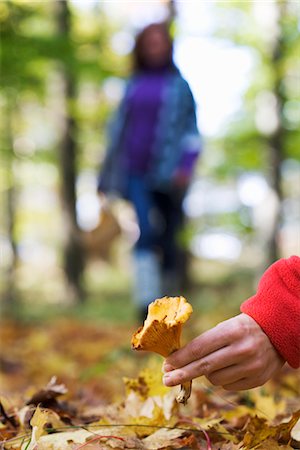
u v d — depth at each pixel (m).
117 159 5.90
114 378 4.34
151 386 2.25
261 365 1.64
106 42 10.92
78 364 5.88
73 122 14.20
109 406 2.43
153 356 4.91
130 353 5.21
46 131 16.88
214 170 13.20
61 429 2.07
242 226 9.87
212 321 7.88
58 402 2.41
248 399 2.75
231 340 1.62
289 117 11.23
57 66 9.51
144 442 1.89
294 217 15.55
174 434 1.96
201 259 18.38
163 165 5.78
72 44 8.38
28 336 8.17
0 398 2.42
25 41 7.99
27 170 17.36
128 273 20.67
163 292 5.99
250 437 1.84
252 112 12.32
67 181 14.36
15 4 7.84
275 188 10.67
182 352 1.61
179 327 1.56
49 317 11.16
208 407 2.64
